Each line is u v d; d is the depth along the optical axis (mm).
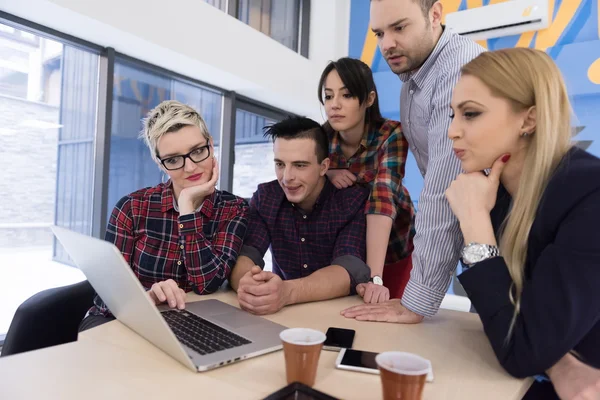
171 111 1335
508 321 743
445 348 851
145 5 2631
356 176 1731
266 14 4098
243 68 3432
